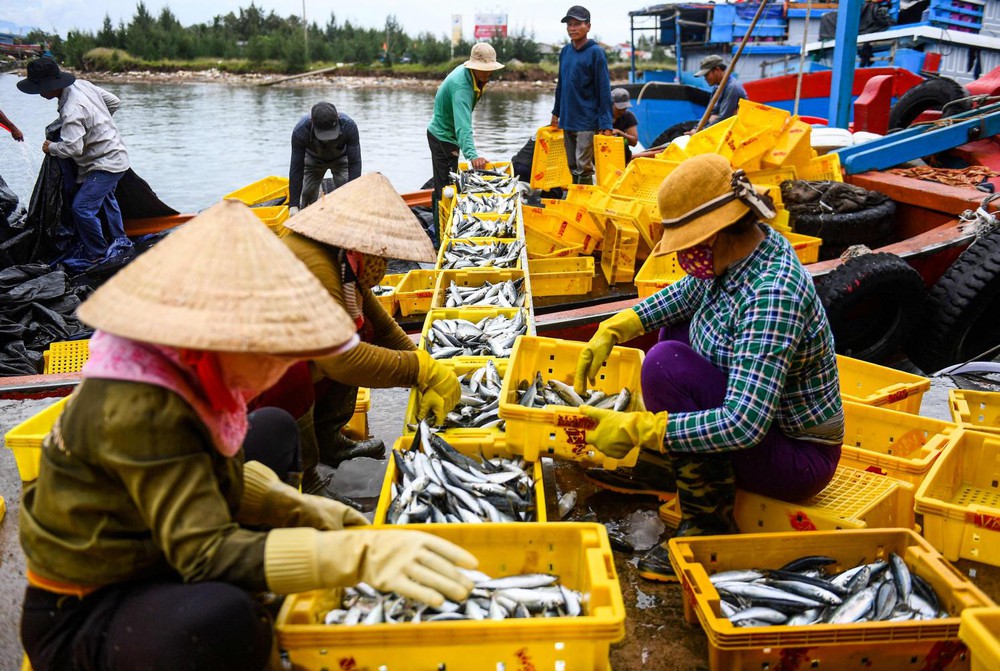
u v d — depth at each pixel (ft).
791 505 8.65
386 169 54.75
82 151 23.98
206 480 5.23
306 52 192.85
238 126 78.28
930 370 17.94
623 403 10.39
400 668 6.02
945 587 7.06
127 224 28.43
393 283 20.80
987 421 11.91
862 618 7.02
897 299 16.96
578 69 27.53
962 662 6.60
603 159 25.84
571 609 6.59
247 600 5.29
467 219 22.06
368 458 11.03
